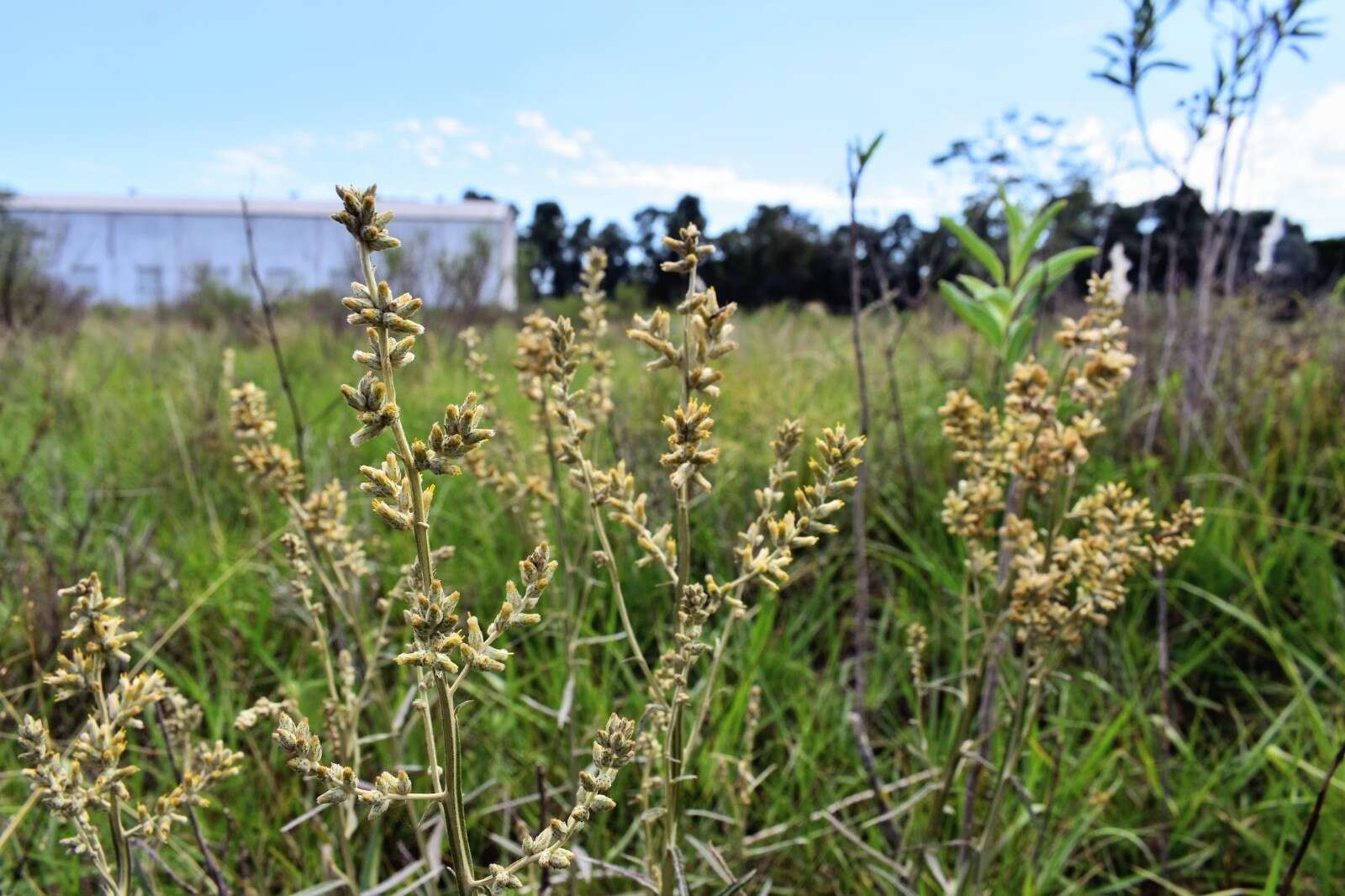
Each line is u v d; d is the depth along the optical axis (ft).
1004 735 5.90
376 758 6.77
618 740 2.68
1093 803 6.33
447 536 9.90
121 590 7.99
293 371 20.95
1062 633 4.59
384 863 6.15
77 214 117.08
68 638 3.20
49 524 10.44
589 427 3.87
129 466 13.12
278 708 4.33
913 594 9.59
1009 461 4.72
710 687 3.65
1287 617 8.92
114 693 3.35
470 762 6.89
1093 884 6.65
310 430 13.00
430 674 2.43
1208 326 12.11
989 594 6.95
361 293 2.18
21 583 7.94
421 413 14.44
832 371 14.78
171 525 11.41
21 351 20.99
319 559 6.04
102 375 18.39
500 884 2.55
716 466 11.19
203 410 14.06
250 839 5.93
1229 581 9.22
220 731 6.74
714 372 3.28
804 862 6.55
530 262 55.01
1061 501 5.06
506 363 17.12
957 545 9.29
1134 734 7.39
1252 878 6.29
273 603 8.91
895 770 7.19
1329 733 7.42
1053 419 4.45
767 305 26.05
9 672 7.38
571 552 7.47
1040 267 6.18
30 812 5.85
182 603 8.84
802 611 9.20
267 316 7.20
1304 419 11.46
